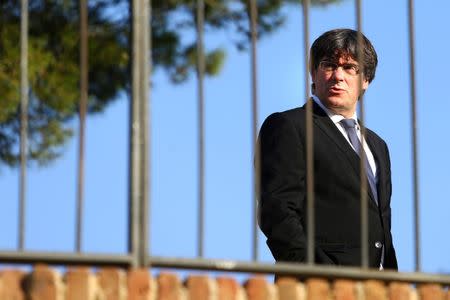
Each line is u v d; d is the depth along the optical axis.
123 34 14.01
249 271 6.85
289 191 8.00
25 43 6.59
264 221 7.96
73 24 13.72
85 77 6.66
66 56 13.61
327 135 8.21
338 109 8.34
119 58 13.92
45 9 13.66
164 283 6.58
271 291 6.82
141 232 6.67
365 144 8.39
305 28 7.19
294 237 7.85
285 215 7.91
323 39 8.43
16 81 13.26
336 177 8.12
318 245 8.01
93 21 13.98
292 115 8.23
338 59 8.38
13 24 13.56
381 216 8.23
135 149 6.73
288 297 6.86
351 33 8.47
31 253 6.43
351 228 8.06
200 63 6.88
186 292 6.64
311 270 6.93
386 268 8.20
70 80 13.54
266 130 8.25
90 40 13.87
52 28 13.66
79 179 6.57
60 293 6.40
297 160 8.09
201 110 6.85
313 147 8.15
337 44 8.38
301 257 7.84
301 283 7.02
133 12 6.85
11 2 13.67
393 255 8.23
